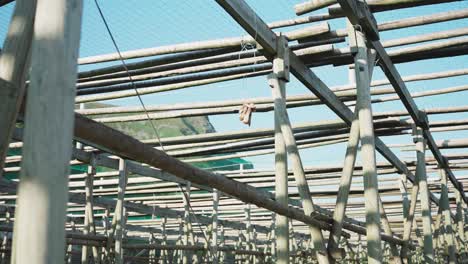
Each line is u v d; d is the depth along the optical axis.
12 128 2.12
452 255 10.60
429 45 6.04
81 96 7.38
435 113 8.25
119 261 8.15
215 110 7.40
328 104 6.27
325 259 4.79
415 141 8.56
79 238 7.41
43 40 1.73
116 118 7.81
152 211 13.12
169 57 5.82
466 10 5.34
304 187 4.89
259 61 6.00
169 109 7.55
